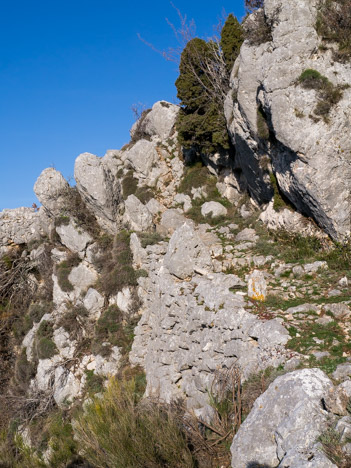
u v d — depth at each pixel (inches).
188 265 498.3
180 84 872.3
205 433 299.6
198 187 875.4
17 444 402.3
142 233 678.5
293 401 233.3
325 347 296.4
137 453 267.3
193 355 414.6
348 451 196.7
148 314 580.7
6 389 796.0
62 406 619.8
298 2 523.8
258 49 573.3
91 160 725.3
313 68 509.4
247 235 633.0
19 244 979.9
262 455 231.6
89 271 739.4
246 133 618.8
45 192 785.6
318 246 513.3
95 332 652.7
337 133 492.4
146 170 954.7
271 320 334.0
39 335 730.2
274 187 592.1
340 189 490.9
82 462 373.4
